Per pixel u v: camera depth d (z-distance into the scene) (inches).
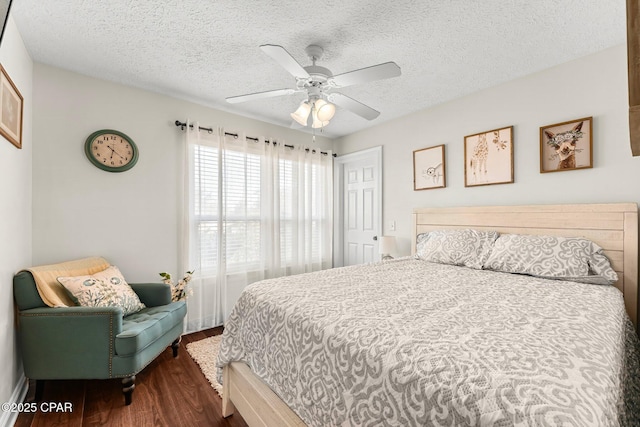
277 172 140.2
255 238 134.0
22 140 76.0
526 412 24.8
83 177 94.3
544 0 63.1
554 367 30.6
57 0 63.3
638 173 77.2
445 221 115.3
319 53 80.4
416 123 129.2
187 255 113.7
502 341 36.8
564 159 88.6
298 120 83.7
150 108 108.3
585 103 85.3
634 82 19.6
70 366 68.9
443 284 68.6
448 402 28.4
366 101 118.1
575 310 49.6
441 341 37.0
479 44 79.6
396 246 137.3
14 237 70.7
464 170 112.6
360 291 62.1
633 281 74.4
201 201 118.6
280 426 48.8
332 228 163.6
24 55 78.5
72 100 93.0
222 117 126.8
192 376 82.4
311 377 44.8
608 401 26.6
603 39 77.5
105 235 98.3
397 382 33.0
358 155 155.6
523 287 65.7
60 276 79.4
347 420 37.9
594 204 81.0
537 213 91.3
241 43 79.4
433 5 64.7
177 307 93.2
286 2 63.9
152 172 108.4
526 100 97.0
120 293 84.4
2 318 62.9
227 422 64.4
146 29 73.5
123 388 69.8
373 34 75.2
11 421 62.6
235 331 66.7
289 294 60.3
